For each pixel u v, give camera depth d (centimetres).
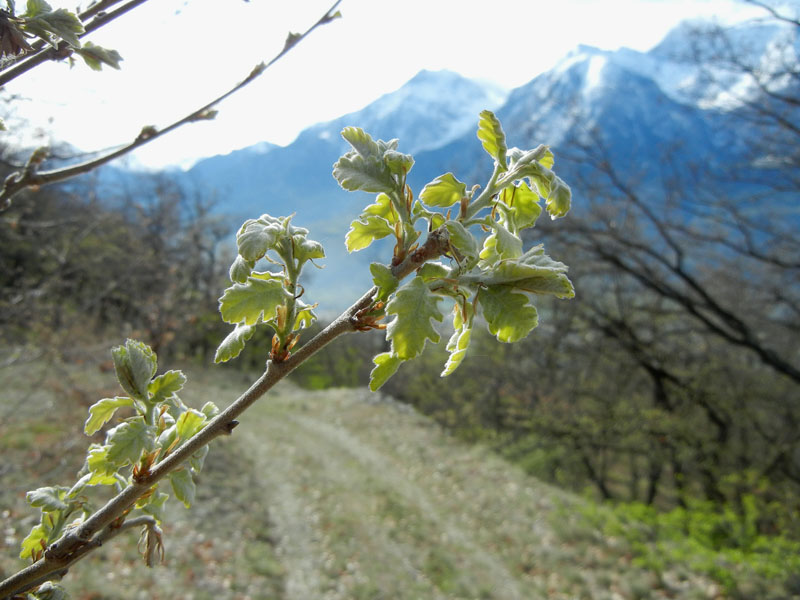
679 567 1089
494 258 124
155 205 2744
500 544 1242
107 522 111
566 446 1872
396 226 113
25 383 1348
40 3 115
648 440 1762
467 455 1884
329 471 1661
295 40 165
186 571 918
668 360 1781
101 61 135
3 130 126
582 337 1900
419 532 1281
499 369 2008
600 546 1202
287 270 114
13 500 848
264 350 3147
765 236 1316
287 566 1066
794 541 1209
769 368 1731
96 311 1059
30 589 115
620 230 1512
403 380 2814
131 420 112
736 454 1827
